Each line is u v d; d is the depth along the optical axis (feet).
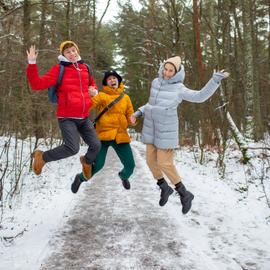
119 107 17.98
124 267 12.98
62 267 12.96
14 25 34.55
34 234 16.34
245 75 50.65
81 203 22.21
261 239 15.88
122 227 17.47
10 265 13.06
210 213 20.01
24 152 41.42
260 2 72.84
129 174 18.84
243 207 21.29
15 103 29.86
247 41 47.65
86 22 68.59
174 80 16.96
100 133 17.93
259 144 47.26
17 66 32.04
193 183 29.14
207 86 15.60
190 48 67.31
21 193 24.95
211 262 13.41
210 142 51.08
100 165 17.97
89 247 14.87
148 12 72.54
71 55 15.83
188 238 15.94
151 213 19.95
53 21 41.37
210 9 59.62
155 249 14.67
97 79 77.05
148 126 17.46
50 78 15.48
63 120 16.01
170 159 17.25
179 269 12.81
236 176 33.78
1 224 17.76
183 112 65.72
